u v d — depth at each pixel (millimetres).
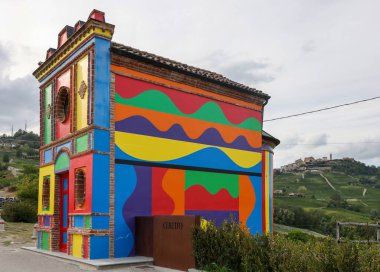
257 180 17391
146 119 13664
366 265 7262
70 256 12508
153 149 13734
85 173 12492
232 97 16781
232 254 9867
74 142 13359
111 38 12977
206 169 15320
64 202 14477
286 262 8172
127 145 13047
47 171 15367
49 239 14445
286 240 9289
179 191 14305
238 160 16656
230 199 16062
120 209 12617
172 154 14273
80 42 13344
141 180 13266
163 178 13891
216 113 16047
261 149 17797
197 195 14867
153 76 14047
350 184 140125
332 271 7391
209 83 15742
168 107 14375
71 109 13711
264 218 18203
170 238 11375
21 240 18453
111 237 12281
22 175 57906
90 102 12508
